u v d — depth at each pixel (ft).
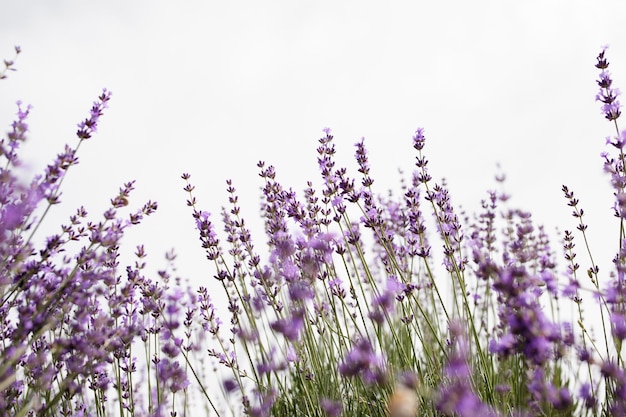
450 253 1.77
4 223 1.51
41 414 1.53
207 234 1.82
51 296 1.58
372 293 1.73
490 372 1.72
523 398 1.54
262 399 1.65
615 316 1.51
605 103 1.77
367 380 1.57
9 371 1.55
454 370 1.49
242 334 1.71
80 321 1.60
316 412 1.77
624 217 1.67
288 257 1.70
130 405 1.73
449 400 1.38
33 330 1.55
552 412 1.44
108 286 1.74
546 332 1.35
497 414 1.57
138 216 1.63
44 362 1.58
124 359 1.76
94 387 1.72
